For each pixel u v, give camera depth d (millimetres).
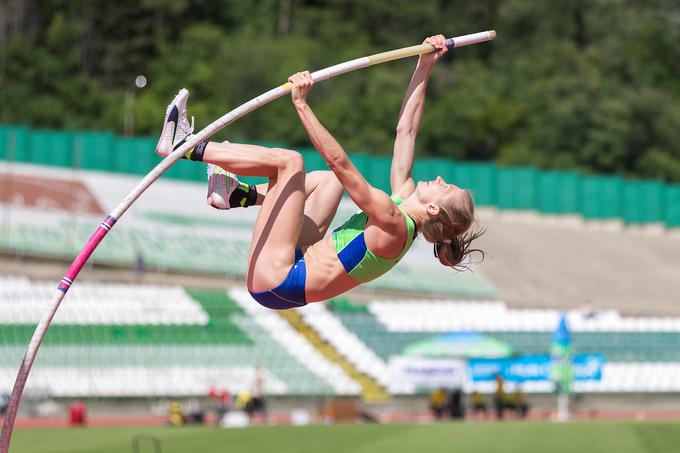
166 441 25812
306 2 113812
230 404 43375
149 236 61500
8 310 45875
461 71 110062
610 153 102375
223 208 9039
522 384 47781
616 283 72375
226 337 47219
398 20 113938
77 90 93125
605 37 116875
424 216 8773
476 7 118250
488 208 82250
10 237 58281
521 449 23078
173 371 45406
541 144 103375
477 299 63344
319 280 8531
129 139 69188
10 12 99750
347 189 8281
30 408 41969
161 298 48219
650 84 113875
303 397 46344
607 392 50312
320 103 97688
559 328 41469
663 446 23297
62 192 62844
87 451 24141
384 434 26281
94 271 58219
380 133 96188
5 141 66688
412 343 49656
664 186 86875
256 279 8617
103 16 99875
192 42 100625
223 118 8570
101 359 44906
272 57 98062
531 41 114562
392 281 61906
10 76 92250
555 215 83938
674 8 126250
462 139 102812
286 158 8664
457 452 22766
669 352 52625
